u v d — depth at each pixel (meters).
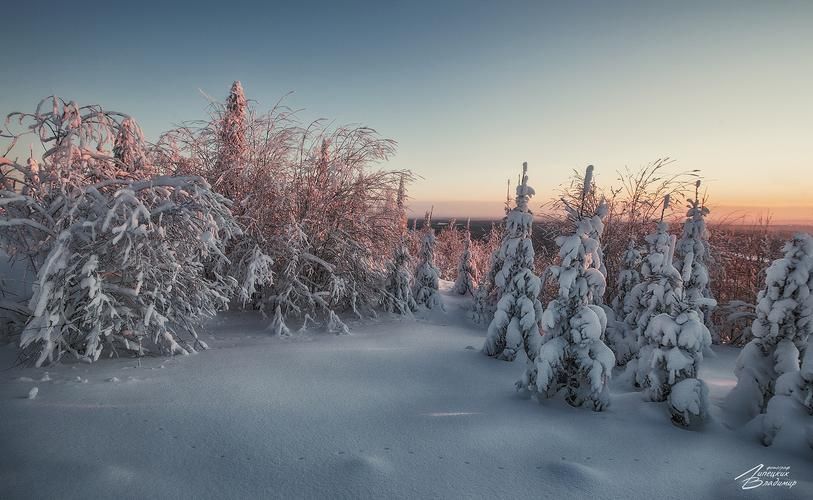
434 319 14.02
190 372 7.29
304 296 12.41
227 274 11.59
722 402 7.00
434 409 6.30
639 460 5.04
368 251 13.11
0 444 4.57
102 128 8.66
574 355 6.69
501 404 6.66
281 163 12.77
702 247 13.62
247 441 5.00
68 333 7.59
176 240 8.51
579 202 15.75
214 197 8.66
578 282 7.05
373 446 5.05
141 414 5.52
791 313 6.48
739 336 14.22
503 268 10.17
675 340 6.31
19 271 9.72
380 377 7.60
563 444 5.36
